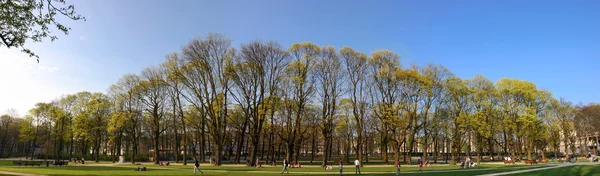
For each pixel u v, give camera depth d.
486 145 88.38
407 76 55.59
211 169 43.22
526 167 47.50
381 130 64.12
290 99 52.84
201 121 70.50
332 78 54.72
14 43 17.75
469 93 64.12
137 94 62.34
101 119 74.81
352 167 51.88
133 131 67.75
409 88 56.31
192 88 52.75
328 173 37.22
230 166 51.38
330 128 54.38
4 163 62.16
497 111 66.38
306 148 105.50
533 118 62.09
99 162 73.75
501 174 34.19
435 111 61.62
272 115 55.56
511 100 66.75
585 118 87.31
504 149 88.94
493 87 67.88
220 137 54.22
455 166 55.06
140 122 75.50
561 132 86.81
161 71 57.12
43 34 18.25
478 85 67.88
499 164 62.25
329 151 80.88
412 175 34.56
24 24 17.72
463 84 62.94
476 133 65.50
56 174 31.14
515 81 67.50
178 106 58.69
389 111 55.81
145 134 90.75
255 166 51.31
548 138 78.88
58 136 80.25
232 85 54.41
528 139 70.75
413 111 57.78
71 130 76.38
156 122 60.19
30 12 17.55
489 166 53.41
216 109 53.12
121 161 71.19
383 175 34.38
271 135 73.31
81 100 74.94
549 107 68.50
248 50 53.06
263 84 53.19
